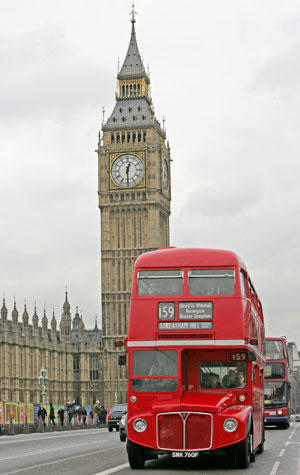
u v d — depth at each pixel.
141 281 31.70
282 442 48.62
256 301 37.19
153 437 29.72
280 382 74.50
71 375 182.12
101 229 195.50
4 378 150.38
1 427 77.62
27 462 33.91
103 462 33.75
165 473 28.50
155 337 31.08
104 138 197.00
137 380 30.81
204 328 31.00
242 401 31.09
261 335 40.97
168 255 31.88
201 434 29.44
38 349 163.75
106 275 194.00
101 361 192.25
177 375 30.66
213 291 31.30
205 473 28.44
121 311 193.12
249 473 28.33
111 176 195.75
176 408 29.55
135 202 194.12
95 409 113.50
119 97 199.25
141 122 196.50
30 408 99.62
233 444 29.58
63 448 44.59
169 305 31.28
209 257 31.70
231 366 31.30
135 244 194.25
